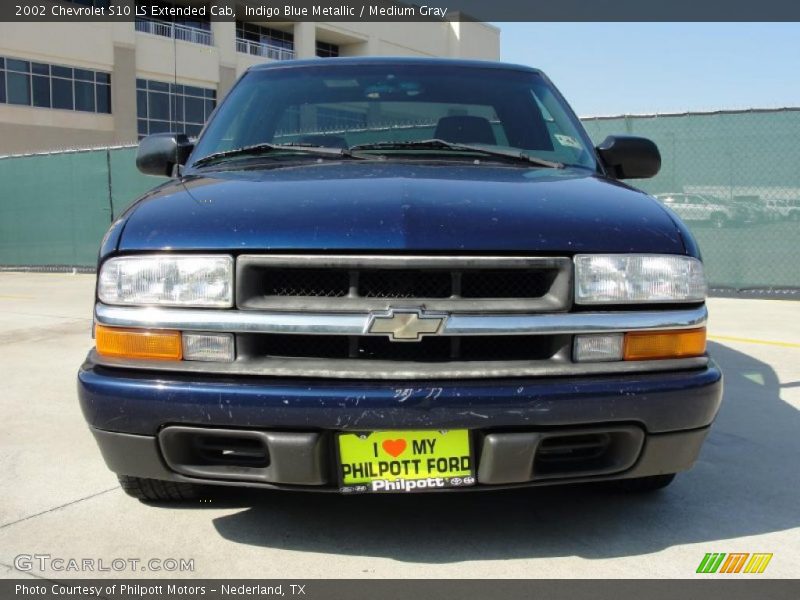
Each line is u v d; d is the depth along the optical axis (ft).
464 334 7.41
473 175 9.10
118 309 7.85
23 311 28.78
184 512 9.62
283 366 7.45
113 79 112.37
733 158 30.48
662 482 9.80
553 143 11.07
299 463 7.37
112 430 7.75
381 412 7.23
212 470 7.73
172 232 7.82
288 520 9.32
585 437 7.76
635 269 7.79
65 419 13.93
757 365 18.02
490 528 9.08
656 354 7.81
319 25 143.74
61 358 19.65
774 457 11.69
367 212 7.64
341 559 8.34
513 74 12.32
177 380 7.55
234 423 7.38
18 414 14.28
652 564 8.23
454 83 11.89
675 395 7.64
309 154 10.33
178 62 120.88
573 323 7.57
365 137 11.10
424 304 7.42
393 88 11.69
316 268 7.45
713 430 13.07
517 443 7.36
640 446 7.74
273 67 12.40
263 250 7.51
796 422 13.55
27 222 49.80
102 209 46.47
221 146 11.13
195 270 7.63
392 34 157.58
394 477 7.49
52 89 106.22
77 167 47.03
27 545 8.78
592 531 9.02
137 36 115.24
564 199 8.31
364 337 7.55
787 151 29.71
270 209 7.84
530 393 7.33
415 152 10.35
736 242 30.73
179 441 7.66
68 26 106.73
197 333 7.61
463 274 7.58
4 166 50.21
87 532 9.09
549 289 7.64
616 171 11.59
